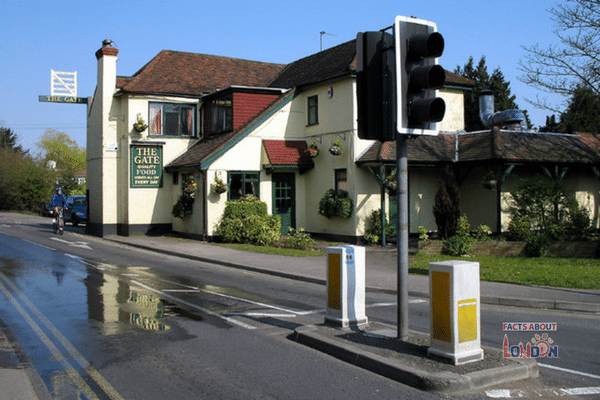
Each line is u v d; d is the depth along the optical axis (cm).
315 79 2292
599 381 576
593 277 1223
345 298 762
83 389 554
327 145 2233
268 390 548
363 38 673
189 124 2617
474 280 596
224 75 2806
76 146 8419
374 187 2119
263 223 2123
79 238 2464
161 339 754
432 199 2227
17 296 1077
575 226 1769
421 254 1728
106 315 909
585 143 2306
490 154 1961
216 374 600
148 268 1530
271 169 2262
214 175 2194
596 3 1553
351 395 532
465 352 588
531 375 586
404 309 686
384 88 659
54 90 2752
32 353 684
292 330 812
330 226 2217
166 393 542
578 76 1619
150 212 2531
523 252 1650
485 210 2125
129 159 2488
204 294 1124
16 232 2725
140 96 2497
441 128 2373
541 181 1808
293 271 1413
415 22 647
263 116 2286
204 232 2202
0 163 5500
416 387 550
